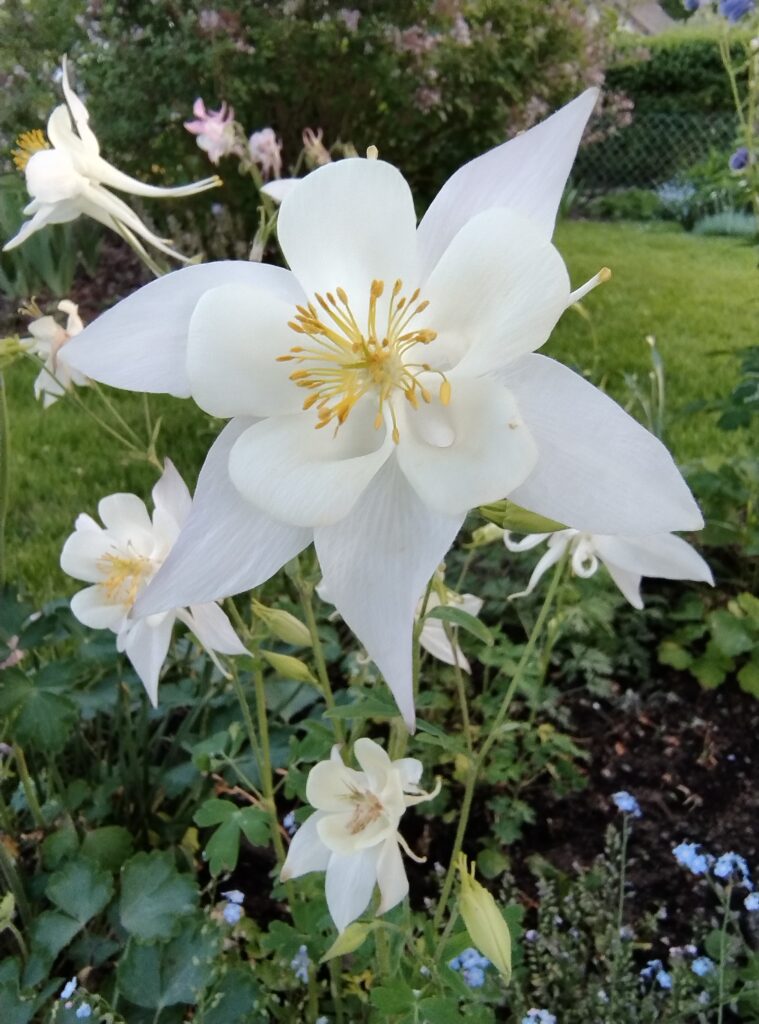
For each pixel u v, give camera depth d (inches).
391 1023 6.4
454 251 3.8
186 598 3.9
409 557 3.9
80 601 6.7
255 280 4.1
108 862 8.2
